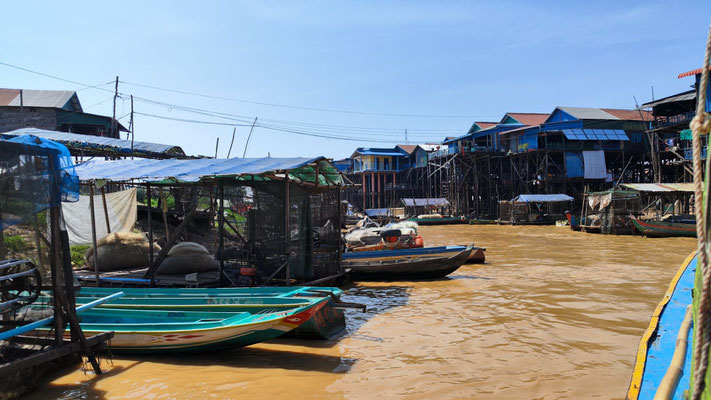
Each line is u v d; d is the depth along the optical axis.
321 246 12.92
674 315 5.59
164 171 11.21
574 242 25.73
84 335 6.45
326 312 8.17
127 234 13.73
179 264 12.29
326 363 6.92
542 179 42.72
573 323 8.86
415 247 17.80
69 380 6.30
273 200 11.08
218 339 6.92
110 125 30.09
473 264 17.30
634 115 45.25
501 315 9.53
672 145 35.91
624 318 9.16
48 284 6.33
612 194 29.97
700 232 1.99
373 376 6.40
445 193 54.28
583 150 42.25
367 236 19.34
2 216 5.51
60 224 6.10
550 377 6.31
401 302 11.02
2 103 27.34
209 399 5.70
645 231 27.61
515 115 49.53
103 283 11.38
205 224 19.86
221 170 10.73
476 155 47.25
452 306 10.45
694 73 27.41
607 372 6.46
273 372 6.57
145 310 7.90
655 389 3.98
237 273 11.22
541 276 14.30
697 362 2.01
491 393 5.84
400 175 64.06
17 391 5.73
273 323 6.80
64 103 28.12
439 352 7.36
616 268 15.68
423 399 5.68
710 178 2.24
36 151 5.82
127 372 6.60
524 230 36.28
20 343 6.37
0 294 6.29
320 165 11.87
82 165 12.77
